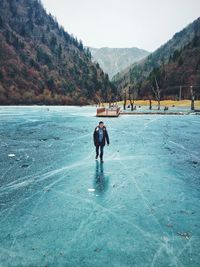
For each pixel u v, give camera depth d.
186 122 37.03
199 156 14.55
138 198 8.29
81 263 4.96
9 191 8.84
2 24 196.75
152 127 30.14
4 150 16.02
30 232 6.12
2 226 6.41
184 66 152.88
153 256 5.21
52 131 25.98
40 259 5.09
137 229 6.29
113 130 26.98
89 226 6.43
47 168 11.84
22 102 133.62
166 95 144.50
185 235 6.03
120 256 5.19
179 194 8.66
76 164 12.65
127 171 11.46
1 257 5.17
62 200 8.09
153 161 13.36
